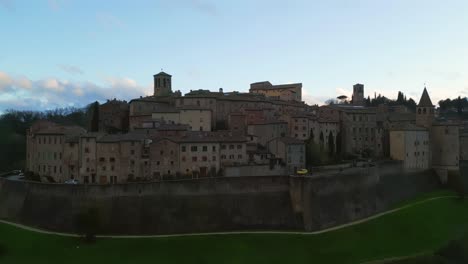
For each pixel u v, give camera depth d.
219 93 195.75
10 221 118.19
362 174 131.12
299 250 102.56
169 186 112.31
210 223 110.56
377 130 178.62
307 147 149.62
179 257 96.25
